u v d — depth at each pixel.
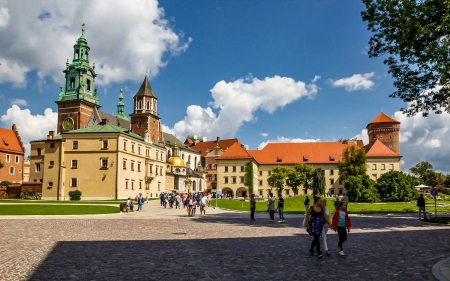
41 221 33.56
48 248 17.59
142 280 11.41
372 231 25.20
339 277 11.79
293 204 79.88
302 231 25.75
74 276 11.88
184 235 23.25
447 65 24.59
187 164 146.50
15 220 34.47
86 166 81.25
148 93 120.62
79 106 120.19
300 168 118.31
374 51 31.94
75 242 19.77
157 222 33.50
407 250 16.83
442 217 35.25
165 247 18.09
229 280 11.45
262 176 141.25
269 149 146.62
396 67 31.81
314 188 116.81
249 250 17.14
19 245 18.52
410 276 11.80
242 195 124.94
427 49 25.27
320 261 14.42
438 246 17.92
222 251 16.86
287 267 13.33
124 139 83.31
